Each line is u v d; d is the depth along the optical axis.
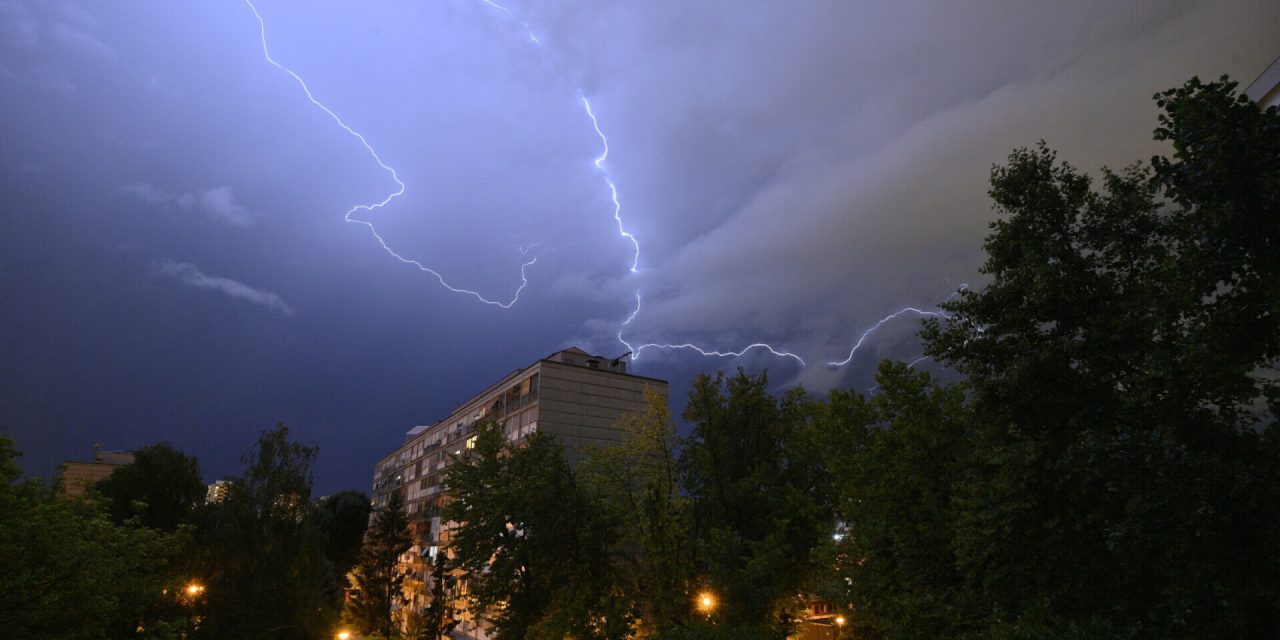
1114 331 9.26
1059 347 9.60
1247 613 7.65
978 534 11.06
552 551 24.42
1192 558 7.87
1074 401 9.62
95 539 16.70
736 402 27.23
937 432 14.11
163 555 20.45
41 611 13.79
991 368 11.06
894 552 13.98
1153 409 8.44
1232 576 7.65
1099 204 10.23
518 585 25.72
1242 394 7.98
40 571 13.82
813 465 25.30
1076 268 10.08
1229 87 7.42
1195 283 7.91
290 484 33.06
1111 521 9.09
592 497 25.92
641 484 26.06
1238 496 7.37
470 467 27.66
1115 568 9.48
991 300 11.08
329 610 34.66
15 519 14.05
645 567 24.11
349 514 74.25
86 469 73.12
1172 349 8.57
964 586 11.98
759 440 26.52
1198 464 7.52
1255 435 8.15
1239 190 7.15
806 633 24.53
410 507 73.44
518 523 25.94
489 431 28.19
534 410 47.19
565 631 23.20
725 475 25.88
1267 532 7.32
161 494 38.88
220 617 28.50
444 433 67.19
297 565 31.45
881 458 14.55
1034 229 10.70
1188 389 8.36
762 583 21.02
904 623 13.04
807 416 26.38
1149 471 8.03
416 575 66.06
